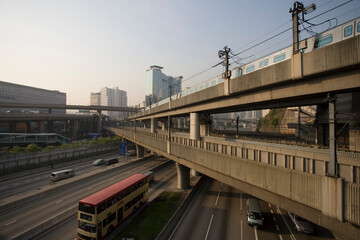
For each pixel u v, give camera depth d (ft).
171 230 67.26
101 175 134.10
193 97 99.71
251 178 50.06
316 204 36.14
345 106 75.20
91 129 465.47
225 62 74.43
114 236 61.26
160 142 113.39
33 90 574.56
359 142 66.95
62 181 122.62
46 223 66.64
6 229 67.05
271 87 57.52
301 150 67.97
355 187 31.07
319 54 41.98
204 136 127.34
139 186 81.56
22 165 145.48
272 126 241.55
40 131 331.16
